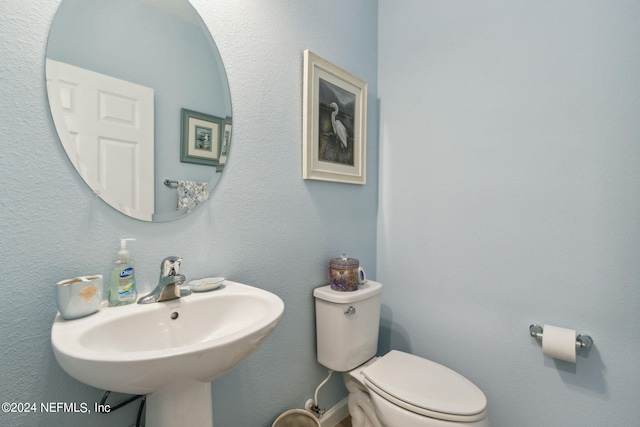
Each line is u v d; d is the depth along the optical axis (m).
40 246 0.68
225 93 1.02
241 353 0.64
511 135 1.28
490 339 1.35
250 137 1.09
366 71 1.64
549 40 1.19
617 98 1.06
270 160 1.16
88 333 0.62
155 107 0.87
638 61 1.02
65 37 0.71
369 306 1.33
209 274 0.98
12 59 0.64
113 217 0.79
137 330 0.73
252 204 1.10
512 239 1.29
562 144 1.17
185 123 0.93
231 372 1.06
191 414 0.75
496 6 1.31
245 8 1.07
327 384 1.44
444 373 1.14
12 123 0.64
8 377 0.65
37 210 0.68
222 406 1.03
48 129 0.69
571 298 1.15
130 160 0.82
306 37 1.29
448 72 1.46
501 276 1.32
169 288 0.80
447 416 0.92
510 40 1.28
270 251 1.17
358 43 1.58
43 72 0.68
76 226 0.73
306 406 1.32
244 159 1.08
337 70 1.42
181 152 0.92
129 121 0.82
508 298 1.30
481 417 0.93
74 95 0.73
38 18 0.67
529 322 1.25
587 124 1.12
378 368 1.18
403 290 1.63
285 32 1.21
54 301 0.70
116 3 0.80
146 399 0.75
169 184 0.89
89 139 0.75
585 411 1.13
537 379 1.23
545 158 1.20
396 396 1.00
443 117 1.47
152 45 0.86
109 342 0.67
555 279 1.19
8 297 0.65
